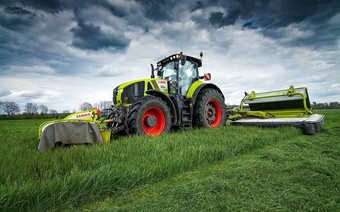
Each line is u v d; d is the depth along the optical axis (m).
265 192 1.54
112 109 4.55
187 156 2.42
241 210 1.29
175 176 2.03
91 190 1.59
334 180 1.73
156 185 1.81
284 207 1.32
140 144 3.00
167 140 3.23
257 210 1.28
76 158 2.32
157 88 4.93
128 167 1.94
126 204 1.46
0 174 1.74
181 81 5.50
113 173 1.78
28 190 1.43
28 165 2.00
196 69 6.11
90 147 2.78
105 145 2.94
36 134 5.84
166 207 1.36
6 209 1.29
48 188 1.48
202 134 4.03
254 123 5.41
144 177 1.85
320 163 2.18
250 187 1.64
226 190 1.60
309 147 3.11
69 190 1.55
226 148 2.84
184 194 1.53
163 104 4.45
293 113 5.69
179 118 4.82
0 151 2.75
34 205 1.39
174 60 5.49
